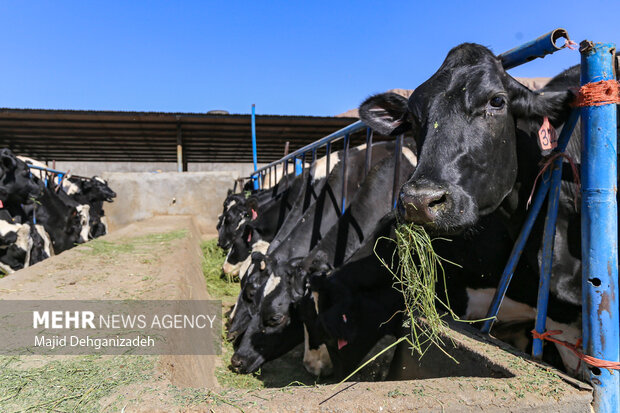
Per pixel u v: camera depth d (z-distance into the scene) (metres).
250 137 17.45
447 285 3.25
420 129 2.36
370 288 3.30
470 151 2.16
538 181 2.45
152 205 15.05
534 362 1.85
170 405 1.59
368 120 2.93
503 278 2.37
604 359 1.72
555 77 2.84
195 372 3.16
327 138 5.52
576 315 2.48
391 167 4.59
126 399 1.68
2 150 8.34
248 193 10.44
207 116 14.21
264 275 4.48
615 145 1.75
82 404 1.68
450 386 1.65
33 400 1.75
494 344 2.05
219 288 7.73
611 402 1.72
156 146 19.41
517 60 2.24
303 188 6.61
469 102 2.20
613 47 1.75
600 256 1.74
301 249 5.16
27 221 9.52
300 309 4.06
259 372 4.44
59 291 3.91
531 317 2.91
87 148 19.66
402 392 1.60
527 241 2.55
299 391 1.66
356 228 4.28
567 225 2.45
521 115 2.28
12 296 3.70
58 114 13.53
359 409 1.51
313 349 4.20
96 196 14.07
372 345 3.18
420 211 1.97
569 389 1.63
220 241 9.24
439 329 2.25
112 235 8.92
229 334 5.06
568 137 2.21
